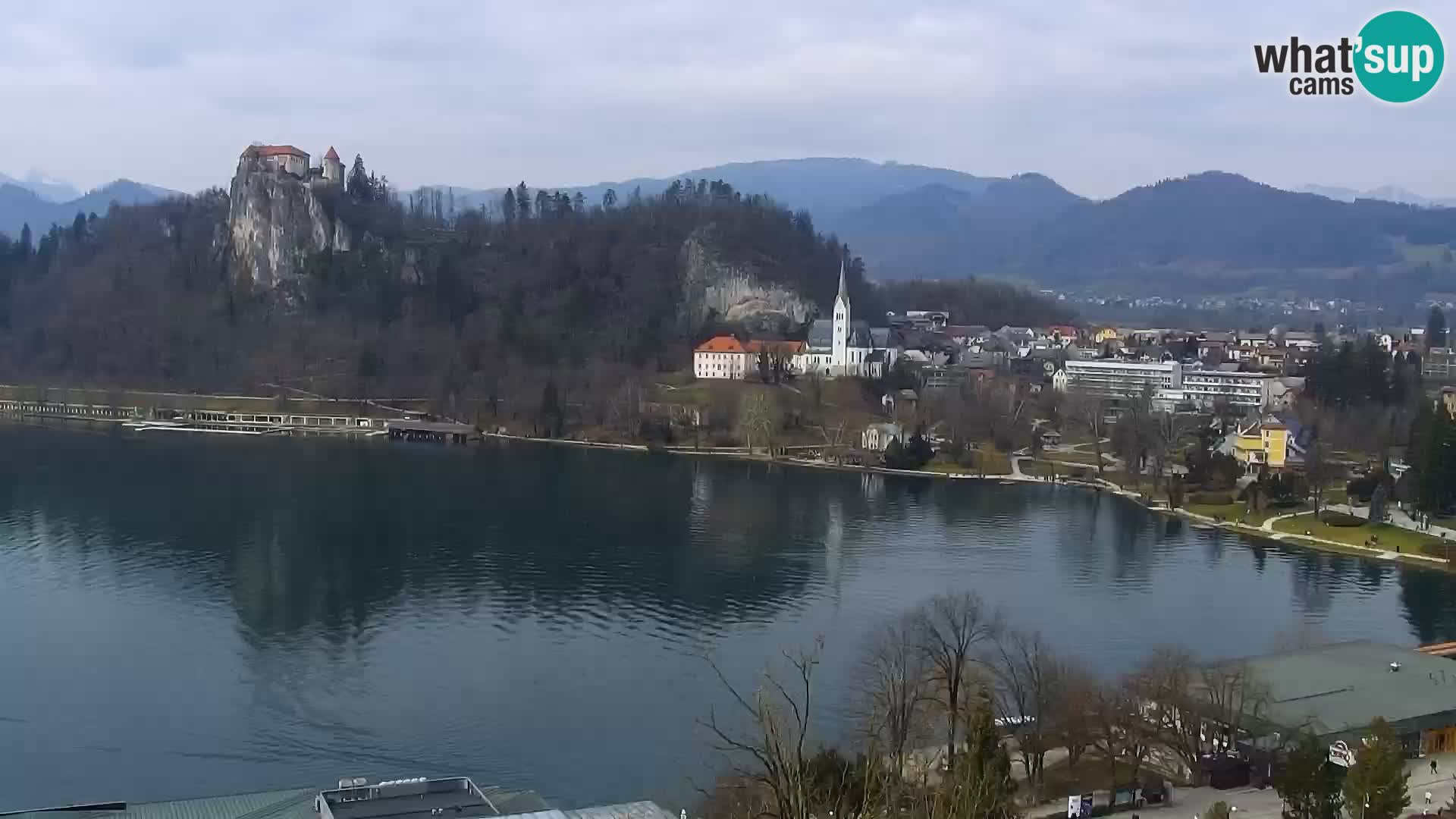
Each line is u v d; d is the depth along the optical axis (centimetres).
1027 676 14275
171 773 14025
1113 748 13262
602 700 16275
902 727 12144
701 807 12356
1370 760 11006
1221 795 12612
